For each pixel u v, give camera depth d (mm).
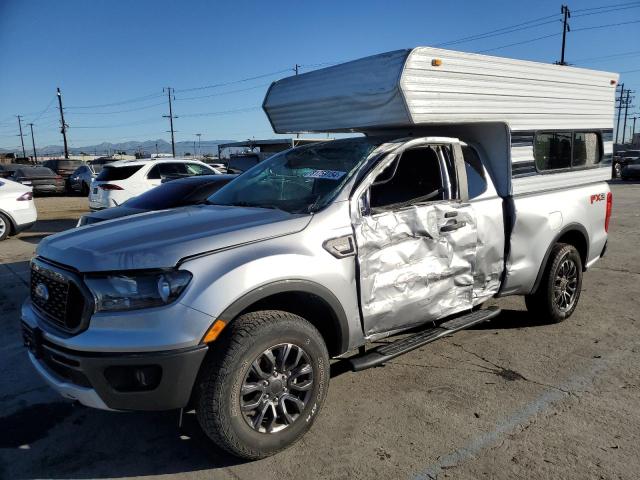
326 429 3387
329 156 4008
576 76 5223
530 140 4738
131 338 2689
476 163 4488
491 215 4352
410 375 4168
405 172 4207
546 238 4859
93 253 2916
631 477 2850
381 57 3918
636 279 7141
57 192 24641
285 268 3020
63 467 3072
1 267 8617
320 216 3326
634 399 3721
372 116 4090
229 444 2893
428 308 3889
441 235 3912
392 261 3600
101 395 2746
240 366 2846
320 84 4520
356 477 2895
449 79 4012
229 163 20109
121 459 3145
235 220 3312
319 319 3484
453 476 2881
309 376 3180
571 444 3164
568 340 4875
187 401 2805
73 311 2895
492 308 4531
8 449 3260
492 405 3662
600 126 5668
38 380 4246
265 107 5180
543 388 3908
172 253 2838
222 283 2822
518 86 4566
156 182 12258
